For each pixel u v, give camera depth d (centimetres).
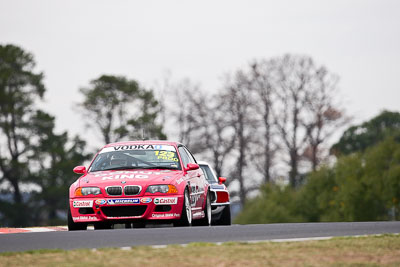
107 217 5031
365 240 3534
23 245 3534
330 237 3778
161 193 5044
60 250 3139
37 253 3077
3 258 2939
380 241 3491
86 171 5397
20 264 2797
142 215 5025
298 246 3269
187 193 5225
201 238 3828
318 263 2848
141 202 5012
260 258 2941
